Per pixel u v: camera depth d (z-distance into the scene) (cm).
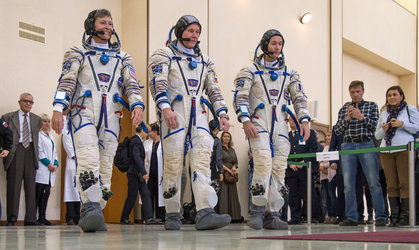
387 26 1570
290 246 234
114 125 401
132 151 732
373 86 1602
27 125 720
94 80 397
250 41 1067
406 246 234
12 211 692
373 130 615
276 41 475
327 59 1284
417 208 606
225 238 299
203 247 229
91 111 391
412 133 593
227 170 850
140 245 244
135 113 396
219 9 1009
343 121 630
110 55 407
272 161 474
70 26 872
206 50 976
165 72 421
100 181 407
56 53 818
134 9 919
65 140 752
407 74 1722
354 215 614
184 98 424
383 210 606
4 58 748
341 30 1346
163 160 429
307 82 1213
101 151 402
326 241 270
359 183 746
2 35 748
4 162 703
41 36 798
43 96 793
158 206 796
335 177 836
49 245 245
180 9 945
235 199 860
